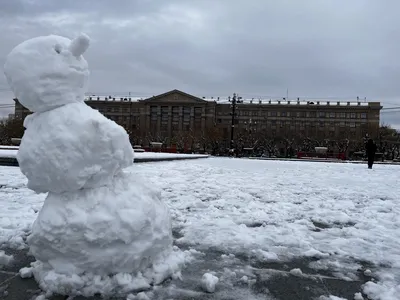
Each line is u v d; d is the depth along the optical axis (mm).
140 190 2980
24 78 2711
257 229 4820
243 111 85000
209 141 56031
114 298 2639
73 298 2619
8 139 51031
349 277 3309
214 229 4703
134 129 82188
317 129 81500
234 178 10859
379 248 4168
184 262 3367
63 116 2691
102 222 2625
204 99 91812
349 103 84750
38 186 2736
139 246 2775
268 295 2859
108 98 95812
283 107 83812
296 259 3738
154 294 2750
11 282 2916
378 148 48469
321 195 7879
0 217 4930
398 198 7793
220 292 2863
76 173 2629
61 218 2633
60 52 2791
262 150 51406
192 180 9820
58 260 2725
